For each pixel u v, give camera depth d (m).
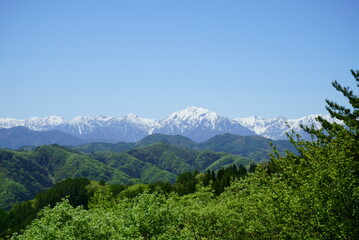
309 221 24.20
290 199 25.44
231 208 40.19
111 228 27.86
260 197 29.69
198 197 56.19
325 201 23.73
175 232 37.19
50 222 26.80
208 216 37.84
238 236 37.56
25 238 28.44
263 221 30.81
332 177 22.58
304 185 24.25
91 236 25.98
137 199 40.78
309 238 23.77
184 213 38.31
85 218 26.05
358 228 22.12
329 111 32.44
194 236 37.69
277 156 27.83
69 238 24.45
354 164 25.28
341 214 23.36
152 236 34.12
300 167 26.17
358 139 28.08
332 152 24.66
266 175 28.81
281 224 26.42
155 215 35.03
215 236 38.50
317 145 27.30
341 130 27.31
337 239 23.23
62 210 26.69
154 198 38.72
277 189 26.58
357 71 32.28
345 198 23.17
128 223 34.22
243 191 44.53
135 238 30.98
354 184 23.39
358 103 30.84
